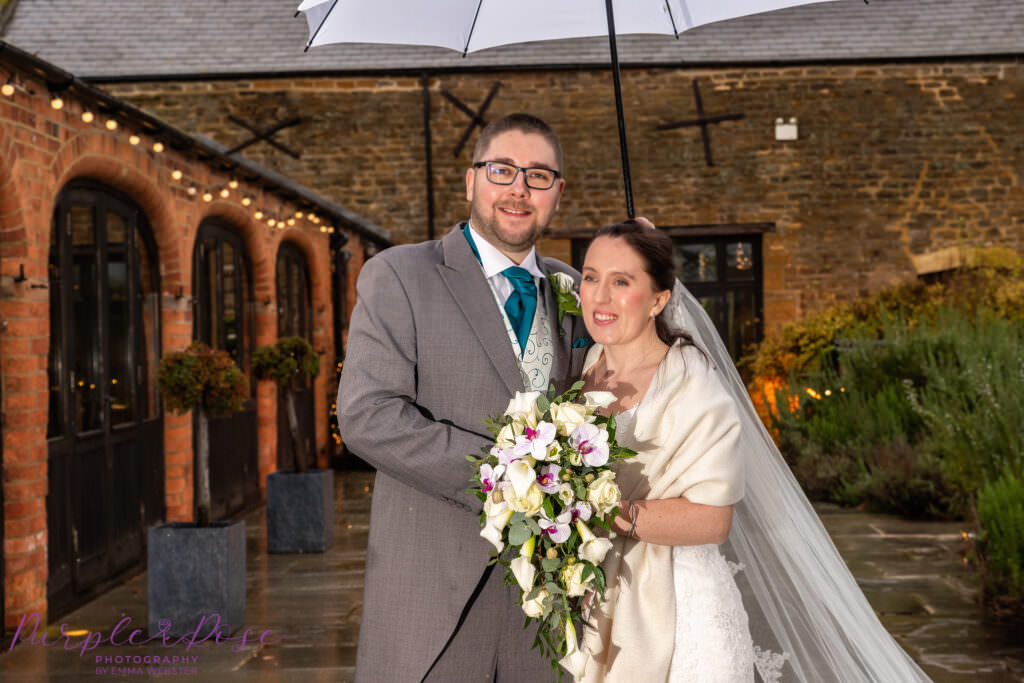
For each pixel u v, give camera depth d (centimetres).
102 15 1394
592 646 202
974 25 1323
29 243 443
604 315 206
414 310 208
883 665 232
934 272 1267
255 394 848
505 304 220
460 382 208
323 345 1077
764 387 1138
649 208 1303
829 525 656
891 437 771
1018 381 642
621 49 1319
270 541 638
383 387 201
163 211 621
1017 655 392
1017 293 1047
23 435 437
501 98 1305
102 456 542
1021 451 576
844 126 1291
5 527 434
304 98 1299
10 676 393
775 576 225
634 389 210
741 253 1325
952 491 679
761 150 1297
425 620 201
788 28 1345
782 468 234
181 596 448
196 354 470
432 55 1307
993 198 1280
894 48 1291
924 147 1286
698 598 204
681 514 196
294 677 391
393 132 1298
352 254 1188
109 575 546
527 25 268
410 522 206
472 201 222
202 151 662
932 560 550
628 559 204
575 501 181
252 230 815
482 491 184
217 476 732
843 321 1169
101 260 552
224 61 1305
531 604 183
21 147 441
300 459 652
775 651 223
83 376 525
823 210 1294
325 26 250
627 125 1302
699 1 262
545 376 221
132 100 1293
